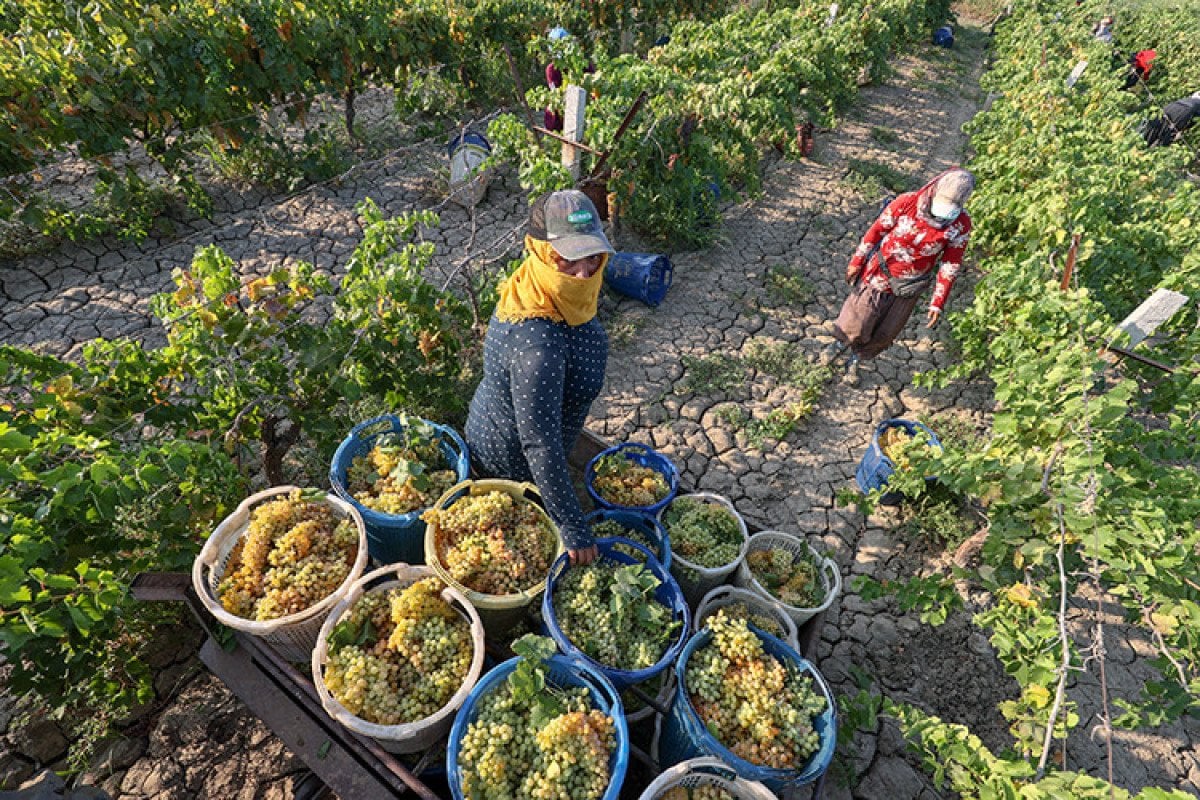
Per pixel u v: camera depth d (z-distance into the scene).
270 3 6.61
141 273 5.85
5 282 5.54
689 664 2.31
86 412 2.95
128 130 5.93
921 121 11.35
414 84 8.35
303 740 2.17
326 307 5.57
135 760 2.85
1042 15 16.58
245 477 3.15
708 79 7.28
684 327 5.91
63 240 6.00
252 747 2.90
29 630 2.12
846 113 11.18
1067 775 1.92
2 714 2.92
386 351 3.56
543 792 1.83
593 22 11.85
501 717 1.99
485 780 1.85
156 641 3.16
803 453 4.86
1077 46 14.36
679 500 3.27
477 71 9.45
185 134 6.41
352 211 6.99
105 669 2.93
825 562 3.22
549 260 1.90
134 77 5.78
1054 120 7.97
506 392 2.26
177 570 2.76
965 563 4.04
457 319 4.11
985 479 2.99
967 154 10.05
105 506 2.38
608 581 2.46
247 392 3.29
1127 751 3.32
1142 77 14.13
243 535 2.46
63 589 2.31
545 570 2.44
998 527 2.80
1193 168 10.67
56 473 2.32
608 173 5.96
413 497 2.67
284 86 6.96
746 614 2.71
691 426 4.95
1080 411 2.74
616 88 6.19
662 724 2.50
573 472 3.64
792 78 8.38
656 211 6.89
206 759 2.86
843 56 10.02
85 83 5.55
